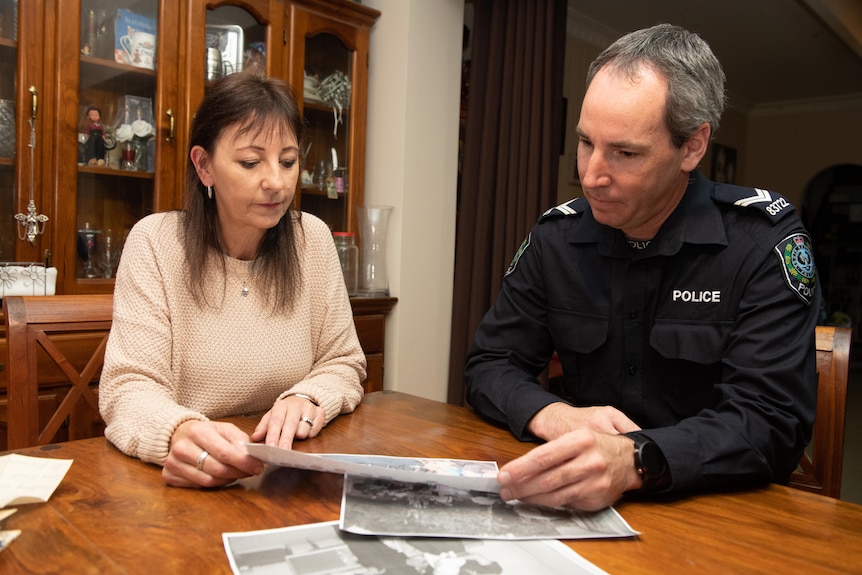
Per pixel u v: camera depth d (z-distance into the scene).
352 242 2.75
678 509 0.78
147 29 2.20
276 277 1.27
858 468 3.48
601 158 0.95
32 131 1.95
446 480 0.73
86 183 2.09
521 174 2.86
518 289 1.29
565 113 4.44
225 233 1.24
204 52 2.28
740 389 0.95
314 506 0.74
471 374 1.23
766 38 5.06
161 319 1.14
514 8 2.88
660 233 1.11
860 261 8.16
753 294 1.04
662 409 1.16
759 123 7.62
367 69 2.82
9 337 1.17
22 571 0.58
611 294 1.17
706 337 1.09
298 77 2.56
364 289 2.78
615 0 4.19
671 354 1.11
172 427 0.86
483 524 0.70
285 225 1.29
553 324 1.25
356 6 2.71
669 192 1.04
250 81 1.13
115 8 2.13
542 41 2.81
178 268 1.19
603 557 0.64
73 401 1.24
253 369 1.23
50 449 0.94
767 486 0.87
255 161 1.10
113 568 0.59
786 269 1.02
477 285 2.94
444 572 0.59
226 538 0.65
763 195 1.12
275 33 2.48
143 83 2.20
